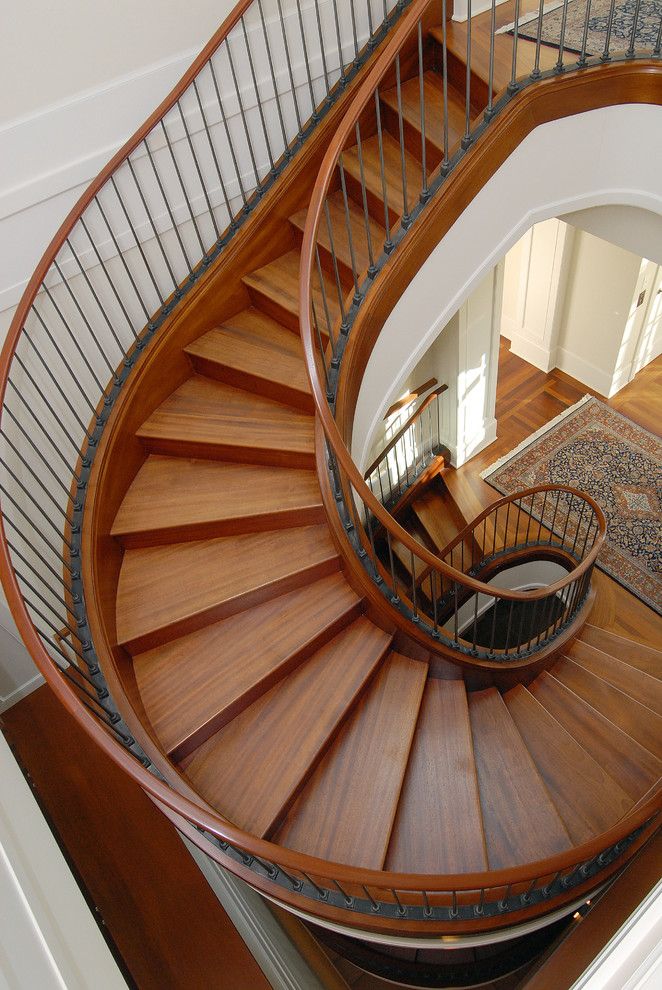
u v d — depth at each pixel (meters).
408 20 2.65
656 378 7.36
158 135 3.38
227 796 2.83
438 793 3.05
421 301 3.52
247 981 2.97
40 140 3.04
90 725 2.28
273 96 3.68
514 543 6.21
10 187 3.04
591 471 6.65
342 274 3.58
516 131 3.27
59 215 3.23
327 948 4.16
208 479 3.47
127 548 3.40
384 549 6.84
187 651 3.16
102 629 2.97
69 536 3.18
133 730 2.78
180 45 3.24
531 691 4.27
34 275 2.87
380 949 4.11
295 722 3.01
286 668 3.12
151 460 3.60
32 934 1.86
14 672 3.86
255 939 3.21
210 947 3.07
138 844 3.41
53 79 2.96
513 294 7.41
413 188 3.52
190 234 3.74
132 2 3.02
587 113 3.35
